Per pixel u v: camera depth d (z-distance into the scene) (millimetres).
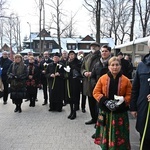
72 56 6652
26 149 4387
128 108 3592
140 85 3156
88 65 5652
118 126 3523
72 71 6527
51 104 7543
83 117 6758
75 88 6520
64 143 4695
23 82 7305
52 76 7336
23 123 6145
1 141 4816
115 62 3568
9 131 5473
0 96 10109
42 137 5051
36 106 8359
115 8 27266
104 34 31922
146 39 7879
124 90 3576
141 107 3123
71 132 5387
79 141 4805
